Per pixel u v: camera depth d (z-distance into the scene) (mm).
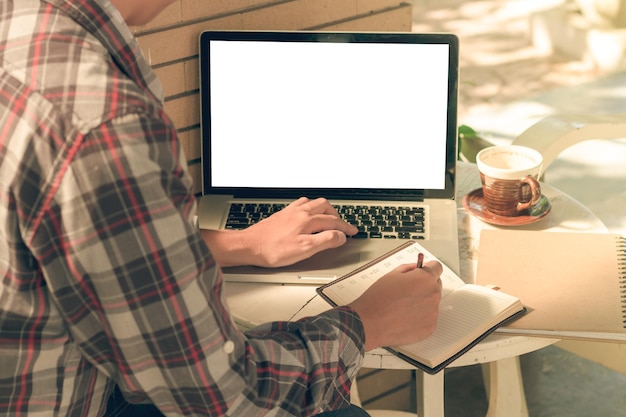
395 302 1062
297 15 1521
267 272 1222
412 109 1394
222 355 836
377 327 1037
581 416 1895
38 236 743
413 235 1307
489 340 1084
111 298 779
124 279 772
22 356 807
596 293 1141
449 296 1146
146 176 756
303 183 1425
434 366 1039
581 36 3994
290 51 1394
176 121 1474
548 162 1647
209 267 825
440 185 1405
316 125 1408
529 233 1289
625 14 3965
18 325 793
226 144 1421
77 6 799
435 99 1389
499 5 4773
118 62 832
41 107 740
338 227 1288
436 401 1231
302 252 1227
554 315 1104
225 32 1393
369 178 1414
